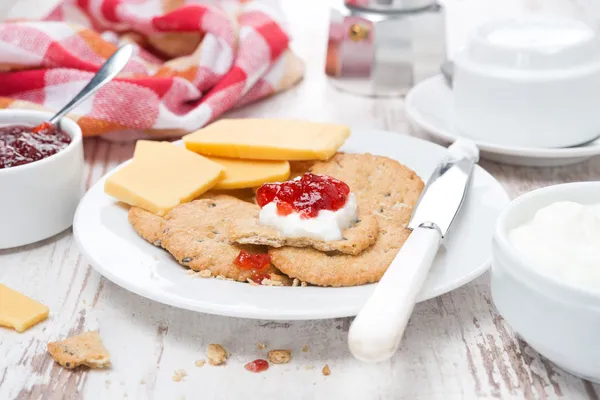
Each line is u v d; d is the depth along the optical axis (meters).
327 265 0.40
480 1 0.85
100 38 0.60
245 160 0.49
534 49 0.50
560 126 0.51
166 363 0.39
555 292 0.34
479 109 0.52
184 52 0.64
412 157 0.50
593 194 0.39
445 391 0.37
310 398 0.37
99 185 0.47
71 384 0.38
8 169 0.44
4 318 0.40
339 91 0.65
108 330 0.40
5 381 0.38
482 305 0.41
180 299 0.38
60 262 0.45
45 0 0.63
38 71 0.56
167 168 0.47
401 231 0.43
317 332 0.40
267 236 0.41
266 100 0.63
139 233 0.43
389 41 0.62
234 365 0.38
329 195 0.42
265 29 0.62
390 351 0.34
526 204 0.38
